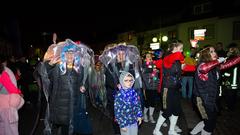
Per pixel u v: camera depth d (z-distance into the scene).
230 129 6.45
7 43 23.02
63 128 4.95
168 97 5.68
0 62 4.70
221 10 18.89
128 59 5.96
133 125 4.54
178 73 5.60
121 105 4.43
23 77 10.74
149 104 7.30
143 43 27.28
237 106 9.12
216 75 4.88
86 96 5.13
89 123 5.17
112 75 5.73
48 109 5.02
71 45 4.95
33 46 37.34
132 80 4.48
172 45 5.70
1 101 4.66
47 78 4.94
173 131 5.91
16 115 4.80
